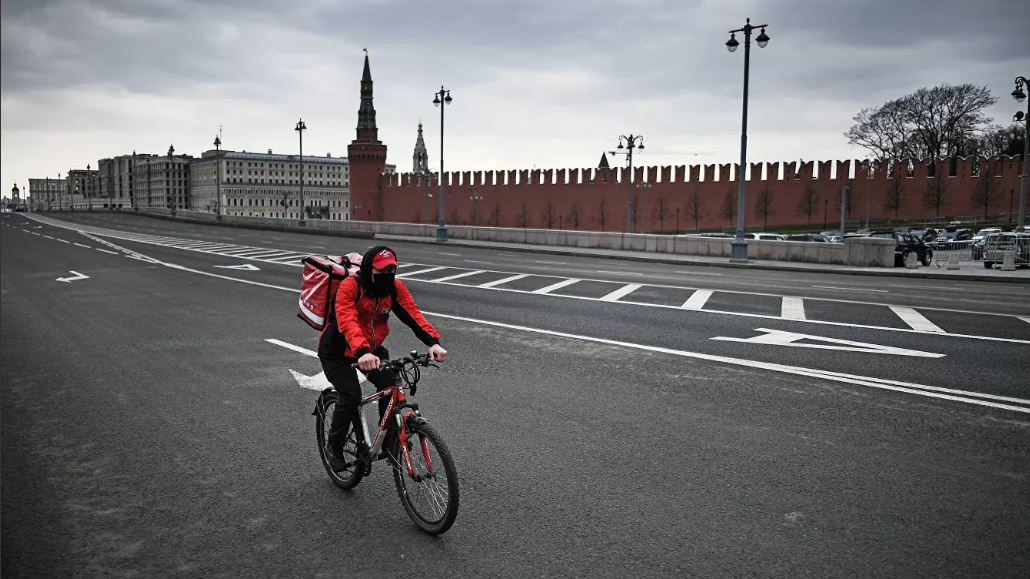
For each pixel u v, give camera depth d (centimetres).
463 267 2420
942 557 394
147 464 553
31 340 1085
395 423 447
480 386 775
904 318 1247
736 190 7394
